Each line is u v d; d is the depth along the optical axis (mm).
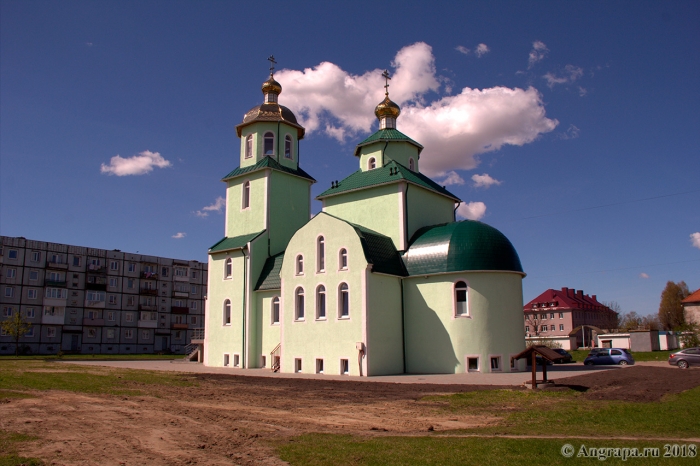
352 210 38312
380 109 42812
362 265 31859
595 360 42875
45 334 74750
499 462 10258
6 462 9781
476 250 32500
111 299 82125
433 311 32938
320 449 11289
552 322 114250
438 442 11891
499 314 32031
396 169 37000
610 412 15992
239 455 10898
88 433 12648
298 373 33375
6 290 71875
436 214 38969
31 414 14914
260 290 39344
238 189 43844
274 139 43438
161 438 12297
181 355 76375
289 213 43219
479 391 21500
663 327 115562
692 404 17438
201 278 94188
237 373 33438
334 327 32656
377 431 13609
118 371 33094
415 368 33062
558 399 19016
